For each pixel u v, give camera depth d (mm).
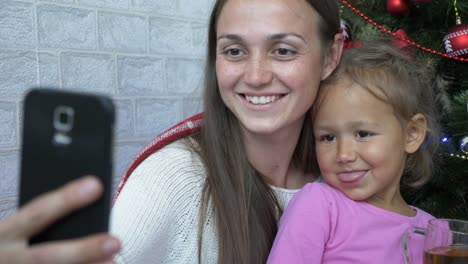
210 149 973
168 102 2061
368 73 975
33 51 1678
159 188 882
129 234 835
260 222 977
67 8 1749
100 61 1846
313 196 960
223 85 929
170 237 907
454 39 1205
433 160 1263
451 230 819
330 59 993
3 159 1640
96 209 395
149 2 1974
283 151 1022
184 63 2104
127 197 868
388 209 1017
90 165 396
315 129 1011
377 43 1151
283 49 896
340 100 965
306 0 911
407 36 1344
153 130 2020
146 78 1985
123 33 1905
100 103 396
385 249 949
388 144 968
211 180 940
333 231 950
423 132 1043
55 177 402
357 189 969
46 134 404
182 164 932
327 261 950
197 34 2141
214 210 933
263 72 889
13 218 384
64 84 1755
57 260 373
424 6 1339
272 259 904
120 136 1915
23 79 1661
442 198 1448
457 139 1337
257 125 924
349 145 964
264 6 882
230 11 903
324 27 946
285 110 920
